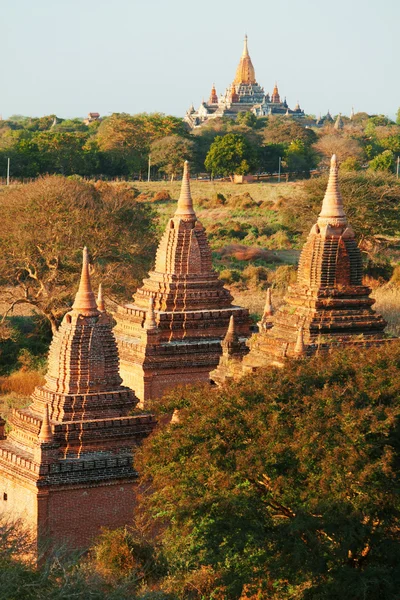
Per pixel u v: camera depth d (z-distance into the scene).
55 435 82.12
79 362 84.25
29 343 164.12
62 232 165.25
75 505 80.81
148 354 107.06
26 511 80.56
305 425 69.56
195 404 75.69
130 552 73.38
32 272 171.62
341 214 97.00
